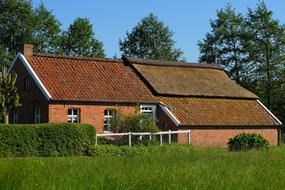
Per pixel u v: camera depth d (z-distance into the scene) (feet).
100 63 161.38
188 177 40.37
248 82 240.53
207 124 155.74
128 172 42.01
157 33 341.00
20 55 149.07
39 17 257.96
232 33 246.68
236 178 41.37
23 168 38.93
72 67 153.07
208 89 171.53
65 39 282.15
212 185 36.88
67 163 48.88
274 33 234.38
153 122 135.95
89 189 32.81
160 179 38.22
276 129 177.88
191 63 182.80
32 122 143.23
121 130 136.46
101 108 143.74
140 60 169.58
